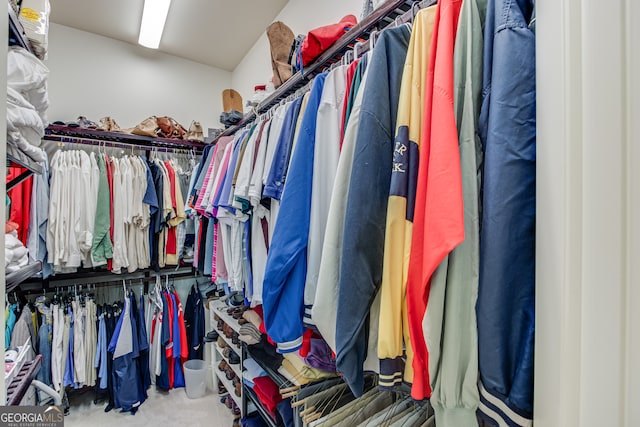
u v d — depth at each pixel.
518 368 0.47
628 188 0.36
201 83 3.30
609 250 0.37
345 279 0.62
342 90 0.92
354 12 1.66
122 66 2.88
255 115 1.84
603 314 0.38
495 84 0.50
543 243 0.44
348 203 0.64
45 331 2.09
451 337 0.51
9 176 1.58
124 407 2.22
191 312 2.76
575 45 0.41
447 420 0.53
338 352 0.62
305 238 0.85
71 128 2.32
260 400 1.54
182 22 2.62
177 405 2.33
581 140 0.40
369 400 1.06
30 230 1.96
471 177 0.53
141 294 2.67
